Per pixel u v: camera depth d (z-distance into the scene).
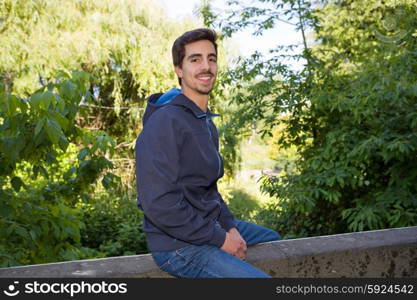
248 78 5.16
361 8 5.10
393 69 3.58
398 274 2.04
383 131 4.02
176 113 1.52
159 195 1.43
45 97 1.92
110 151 2.64
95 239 5.61
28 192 2.64
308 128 5.08
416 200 3.86
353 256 1.97
